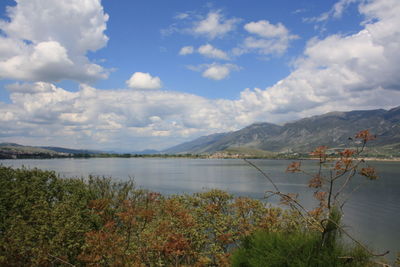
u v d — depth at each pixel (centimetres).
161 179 8694
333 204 467
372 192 5775
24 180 1189
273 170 13062
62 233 820
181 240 720
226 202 1136
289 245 483
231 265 545
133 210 755
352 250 460
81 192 1238
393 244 2398
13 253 798
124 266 684
